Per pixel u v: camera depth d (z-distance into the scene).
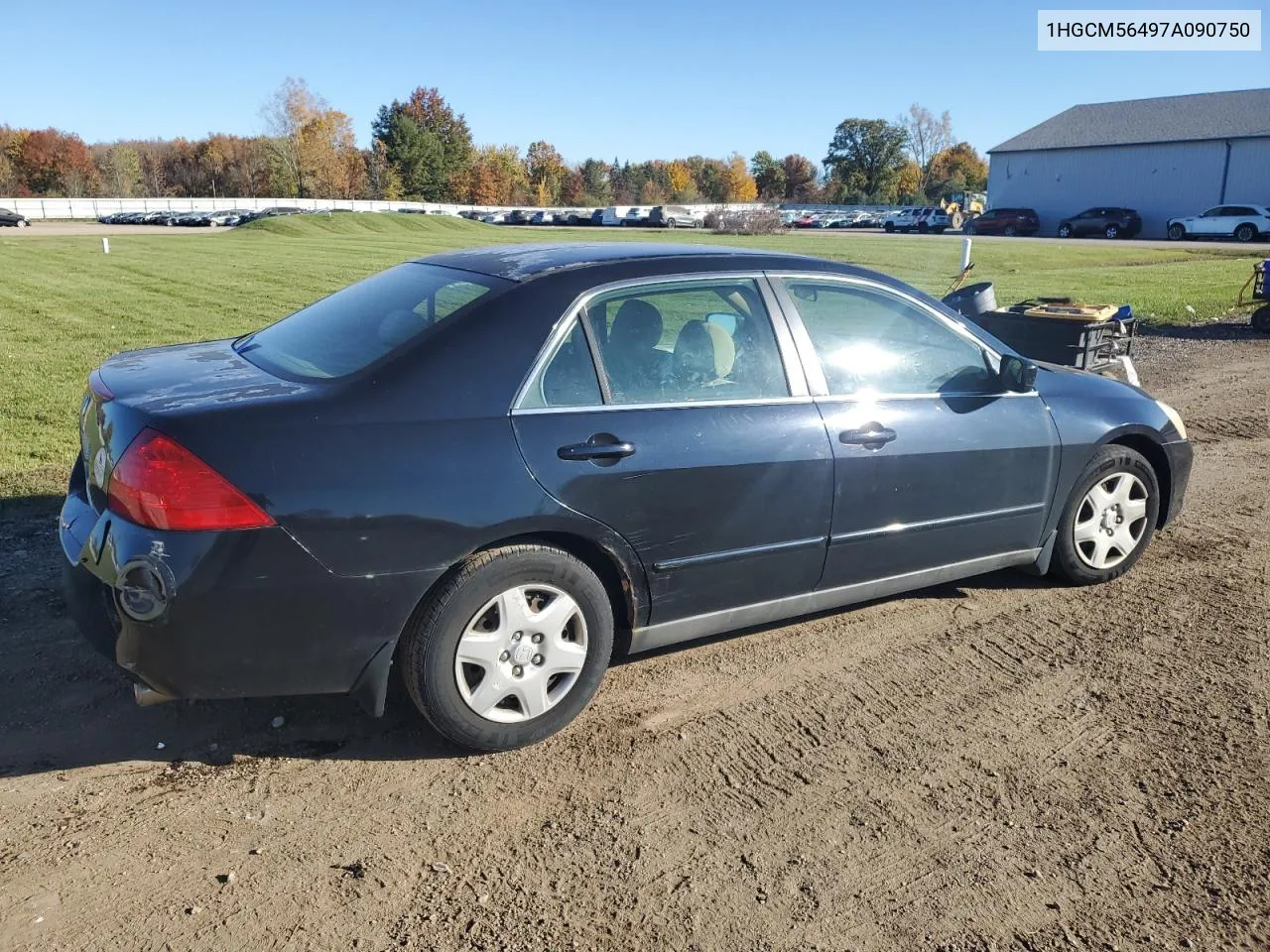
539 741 3.53
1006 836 3.08
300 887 2.77
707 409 3.71
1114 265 29.19
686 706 3.82
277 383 3.36
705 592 3.81
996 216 55.34
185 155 104.25
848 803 3.23
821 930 2.66
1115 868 2.94
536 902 2.74
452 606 3.26
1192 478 7.09
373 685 3.26
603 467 3.45
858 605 4.81
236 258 29.02
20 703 3.66
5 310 16.02
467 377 3.32
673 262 3.84
